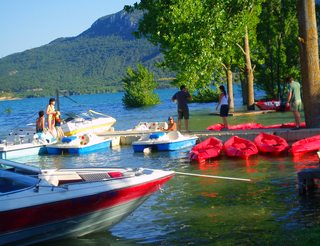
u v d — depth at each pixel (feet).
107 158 63.98
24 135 75.92
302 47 66.80
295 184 42.19
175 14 101.76
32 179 31.24
